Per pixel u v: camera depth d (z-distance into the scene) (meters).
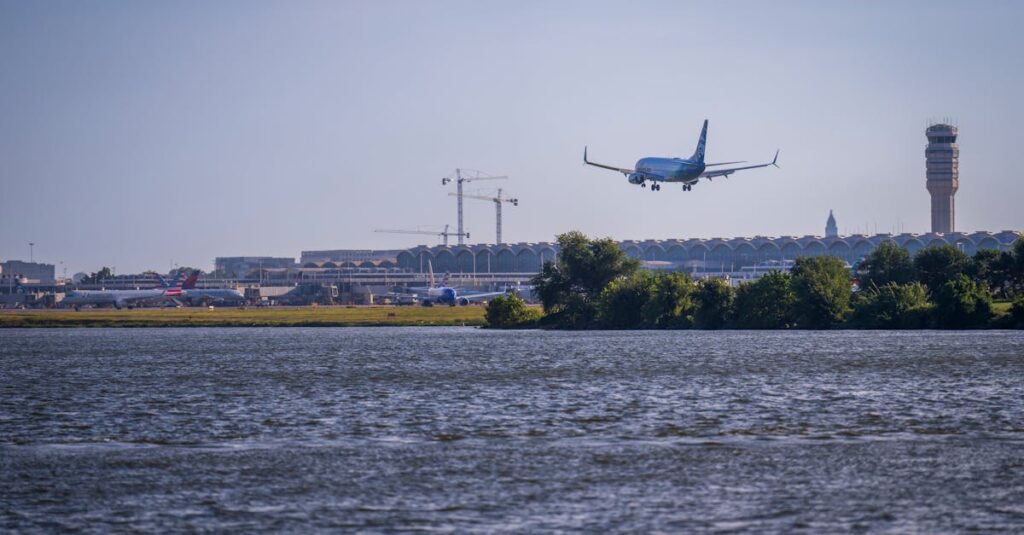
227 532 185.88
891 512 195.00
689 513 195.12
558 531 184.38
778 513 194.88
